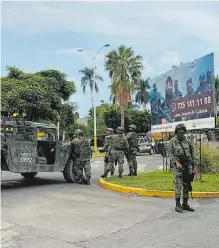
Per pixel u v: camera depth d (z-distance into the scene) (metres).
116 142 13.17
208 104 12.31
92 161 24.11
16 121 11.88
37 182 13.47
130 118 57.91
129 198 9.82
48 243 5.85
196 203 9.02
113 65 45.41
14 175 15.71
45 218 7.55
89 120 68.81
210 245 5.61
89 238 6.10
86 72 58.09
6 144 11.26
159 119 16.36
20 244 5.81
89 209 8.40
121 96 45.34
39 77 34.78
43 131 12.77
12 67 35.25
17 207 8.69
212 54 12.13
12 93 31.55
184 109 13.87
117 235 6.25
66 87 37.22
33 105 32.34
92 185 12.55
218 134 15.91
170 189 10.20
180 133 8.16
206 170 14.30
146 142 32.00
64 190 11.38
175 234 6.24
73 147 13.10
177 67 14.45
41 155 13.02
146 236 6.16
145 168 18.66
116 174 15.80
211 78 12.16
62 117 37.34
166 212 7.99
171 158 8.16
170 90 15.08
